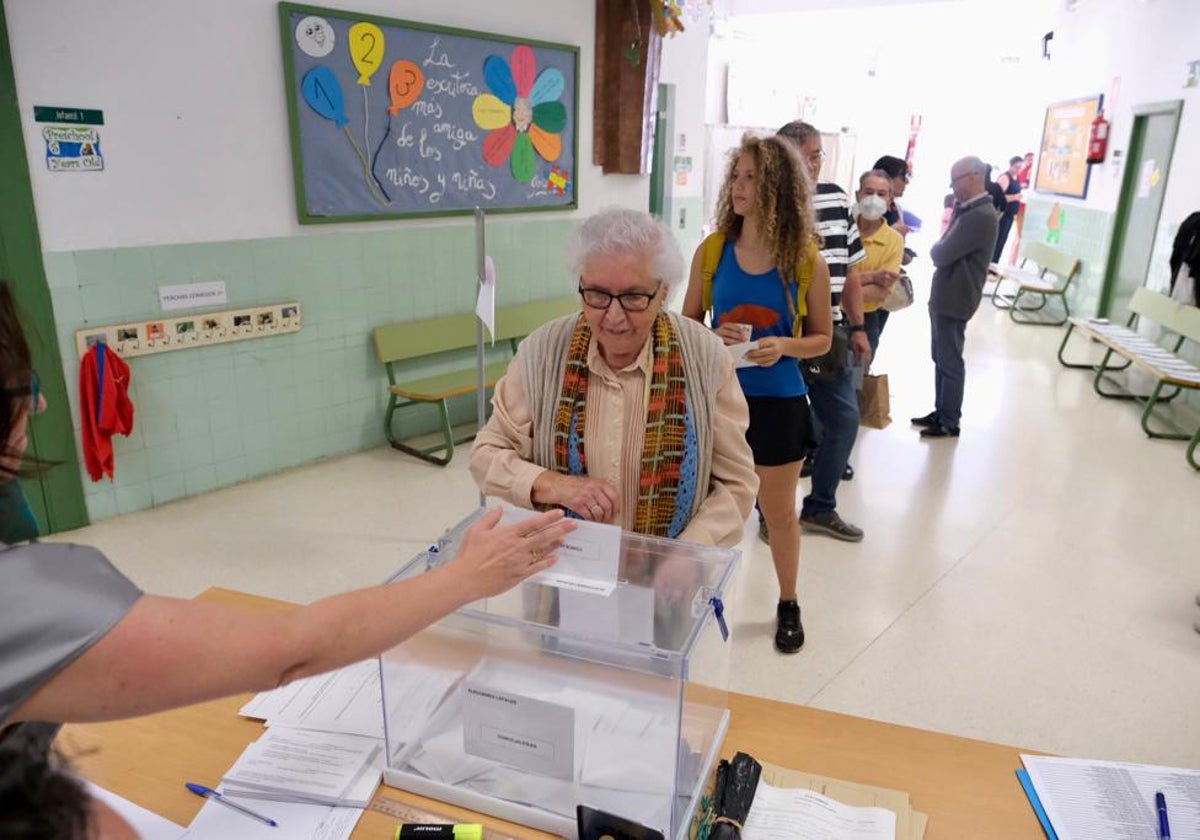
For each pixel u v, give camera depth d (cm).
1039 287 780
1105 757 216
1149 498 386
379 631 75
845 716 124
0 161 296
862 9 887
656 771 93
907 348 709
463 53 436
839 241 291
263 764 106
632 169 539
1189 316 500
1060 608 288
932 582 306
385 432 452
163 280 349
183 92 342
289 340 399
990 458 437
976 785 110
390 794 103
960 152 1194
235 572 306
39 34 299
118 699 60
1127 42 695
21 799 58
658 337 139
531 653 97
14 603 57
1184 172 569
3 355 60
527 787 99
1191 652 263
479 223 193
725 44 933
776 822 102
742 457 147
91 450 331
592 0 499
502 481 140
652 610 109
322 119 387
